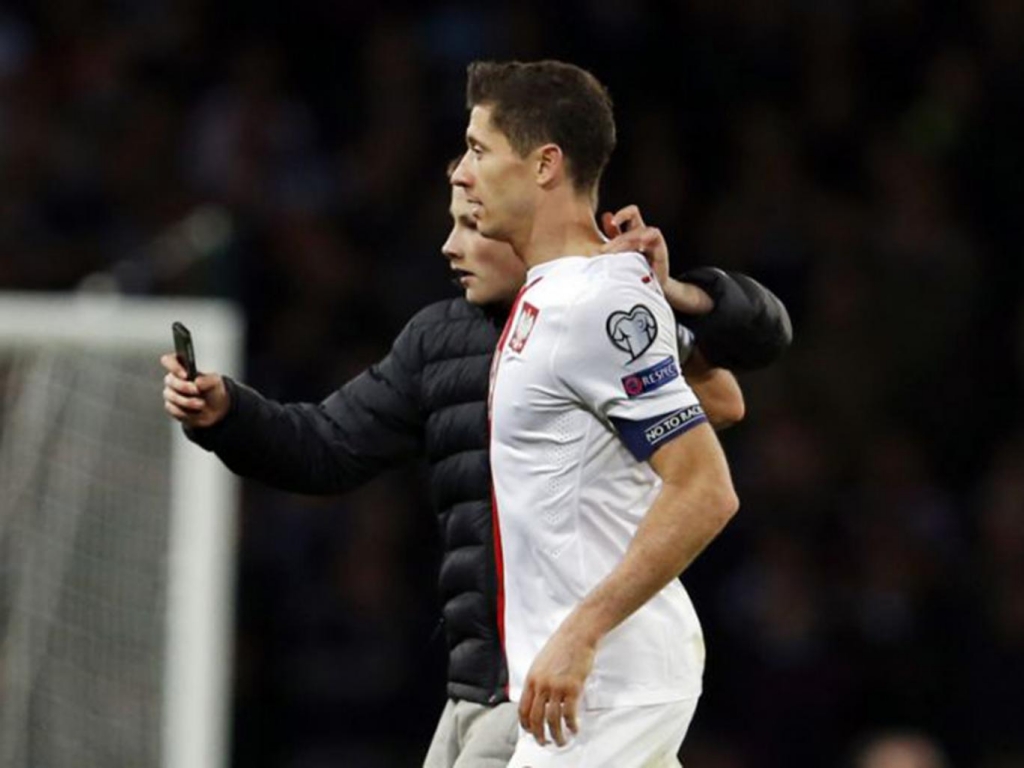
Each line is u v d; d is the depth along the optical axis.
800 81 42.62
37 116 41.62
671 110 42.16
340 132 42.34
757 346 16.31
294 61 43.03
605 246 15.46
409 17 43.41
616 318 14.75
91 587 26.83
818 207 41.09
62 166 41.16
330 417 16.64
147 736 26.64
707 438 14.74
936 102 42.16
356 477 16.70
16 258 39.88
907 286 39.75
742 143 41.78
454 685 15.93
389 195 40.91
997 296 40.47
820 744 35.34
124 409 27.03
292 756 35.81
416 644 36.16
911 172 41.25
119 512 26.92
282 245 40.28
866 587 36.69
